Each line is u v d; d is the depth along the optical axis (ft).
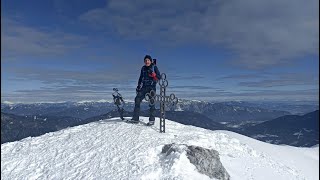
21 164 35.94
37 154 38.34
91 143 40.47
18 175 33.42
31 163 36.04
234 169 37.17
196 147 35.65
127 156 35.91
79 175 32.50
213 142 43.50
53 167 34.76
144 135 42.27
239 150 43.91
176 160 33.22
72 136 43.80
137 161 34.58
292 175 41.14
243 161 40.06
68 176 32.50
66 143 41.29
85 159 36.06
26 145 41.70
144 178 31.35
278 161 45.65
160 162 34.68
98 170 33.32
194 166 33.30
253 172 37.70
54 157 37.24
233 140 46.52
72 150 38.73
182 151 34.55
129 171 32.63
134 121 48.29
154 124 48.29
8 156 38.40
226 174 34.60
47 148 40.09
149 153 36.70
